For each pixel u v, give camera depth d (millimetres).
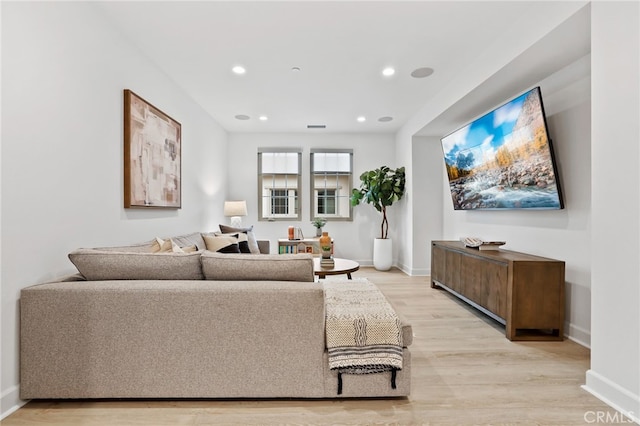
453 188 4250
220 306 1644
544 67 2631
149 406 1650
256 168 5871
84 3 2084
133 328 1633
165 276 1781
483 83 2938
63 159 1909
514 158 2959
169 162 3264
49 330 1611
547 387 1854
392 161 6008
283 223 5957
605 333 1704
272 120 5047
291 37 2621
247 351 1661
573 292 2586
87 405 1647
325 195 6023
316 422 1537
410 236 5160
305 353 1672
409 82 3553
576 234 2561
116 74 2447
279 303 1653
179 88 3615
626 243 1581
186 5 2201
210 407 1647
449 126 4422
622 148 1592
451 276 3740
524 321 2566
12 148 1576
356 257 5992
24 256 1646
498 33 2590
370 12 2301
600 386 1733
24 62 1641
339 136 5984
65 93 1925
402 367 1683
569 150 2609
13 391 1581
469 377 1969
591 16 1759
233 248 3303
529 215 3098
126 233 2580
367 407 1658
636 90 1524
